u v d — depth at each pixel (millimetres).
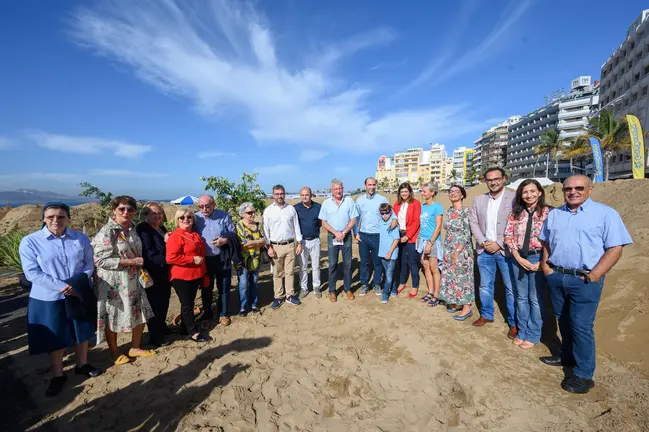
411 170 152000
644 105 36094
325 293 6062
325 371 3553
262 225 5402
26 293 6492
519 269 3943
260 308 5410
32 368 3645
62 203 3229
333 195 5559
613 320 3980
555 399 3033
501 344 4047
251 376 3461
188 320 4184
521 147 88875
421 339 4215
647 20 35875
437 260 5270
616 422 2719
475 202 4547
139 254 3777
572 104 70250
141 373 3510
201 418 2852
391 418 2855
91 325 3381
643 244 5539
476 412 2908
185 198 13758
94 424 2779
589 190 3141
